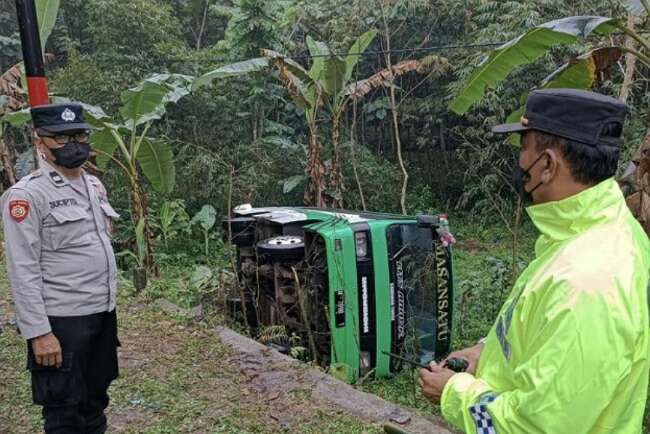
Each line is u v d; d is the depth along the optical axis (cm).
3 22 1397
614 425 122
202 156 1061
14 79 827
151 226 927
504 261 698
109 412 363
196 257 955
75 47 1350
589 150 127
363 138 1367
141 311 579
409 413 353
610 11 925
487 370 142
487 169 1123
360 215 552
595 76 465
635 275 122
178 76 757
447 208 1277
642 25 611
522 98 503
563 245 130
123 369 430
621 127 131
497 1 1147
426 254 512
